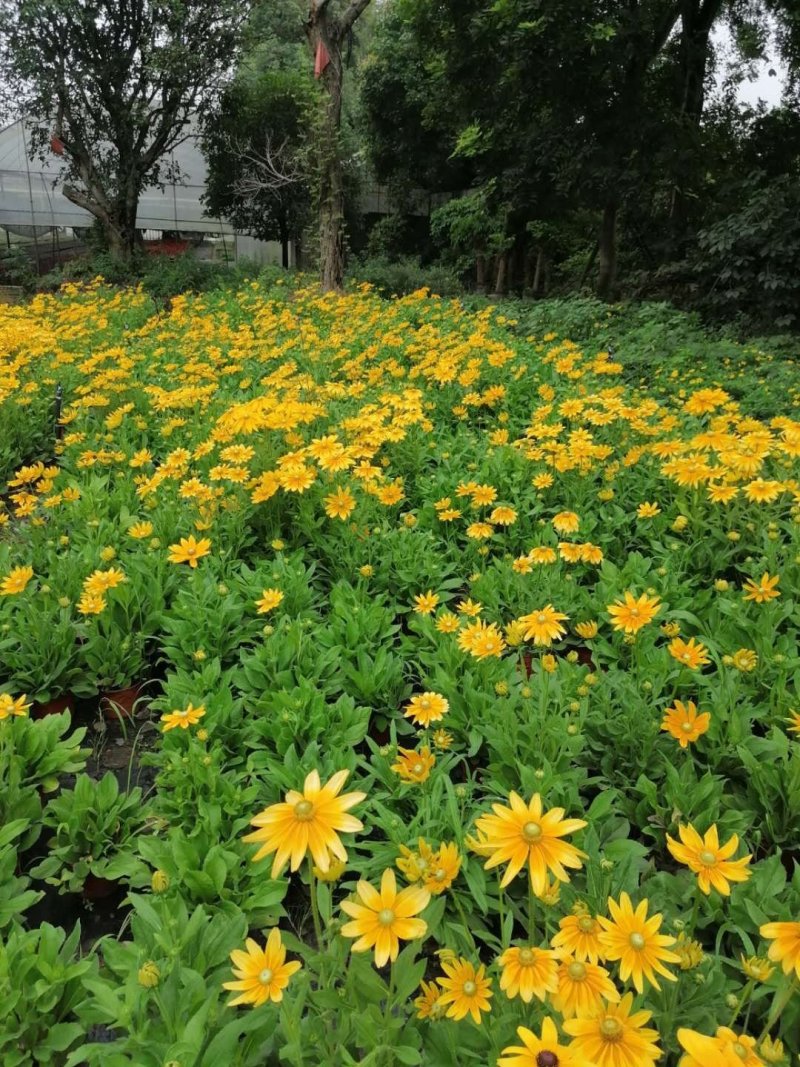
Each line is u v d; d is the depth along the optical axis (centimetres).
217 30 1720
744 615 296
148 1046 142
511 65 1262
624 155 1327
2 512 475
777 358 880
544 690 230
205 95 1853
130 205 1842
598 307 1018
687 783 223
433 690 274
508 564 357
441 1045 145
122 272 1745
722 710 242
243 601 330
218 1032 144
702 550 363
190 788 231
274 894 196
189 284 1661
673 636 267
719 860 130
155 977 139
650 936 119
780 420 395
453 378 608
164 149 1906
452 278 1772
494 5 1186
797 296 1075
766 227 1059
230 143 1989
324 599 352
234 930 177
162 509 400
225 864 200
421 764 198
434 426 577
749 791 226
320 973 147
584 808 233
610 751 245
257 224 2220
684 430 522
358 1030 136
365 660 281
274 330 909
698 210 1466
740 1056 101
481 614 328
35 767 254
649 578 341
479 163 2041
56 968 173
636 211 1424
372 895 120
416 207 2508
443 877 146
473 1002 127
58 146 1766
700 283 1241
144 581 342
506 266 2011
